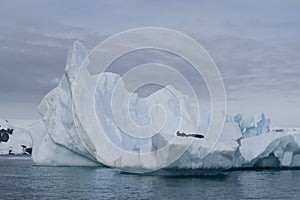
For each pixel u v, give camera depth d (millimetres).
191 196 23906
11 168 48312
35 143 48688
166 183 29406
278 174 38062
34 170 42375
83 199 23047
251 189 27250
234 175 36562
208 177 33750
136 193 24906
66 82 43969
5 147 89500
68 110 42812
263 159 43781
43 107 50062
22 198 23516
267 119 50219
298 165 43906
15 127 93688
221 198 23453
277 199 23438
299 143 43281
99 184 29344
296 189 27531
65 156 45844
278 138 41312
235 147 32875
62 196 24141
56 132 44406
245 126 47531
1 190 26891
